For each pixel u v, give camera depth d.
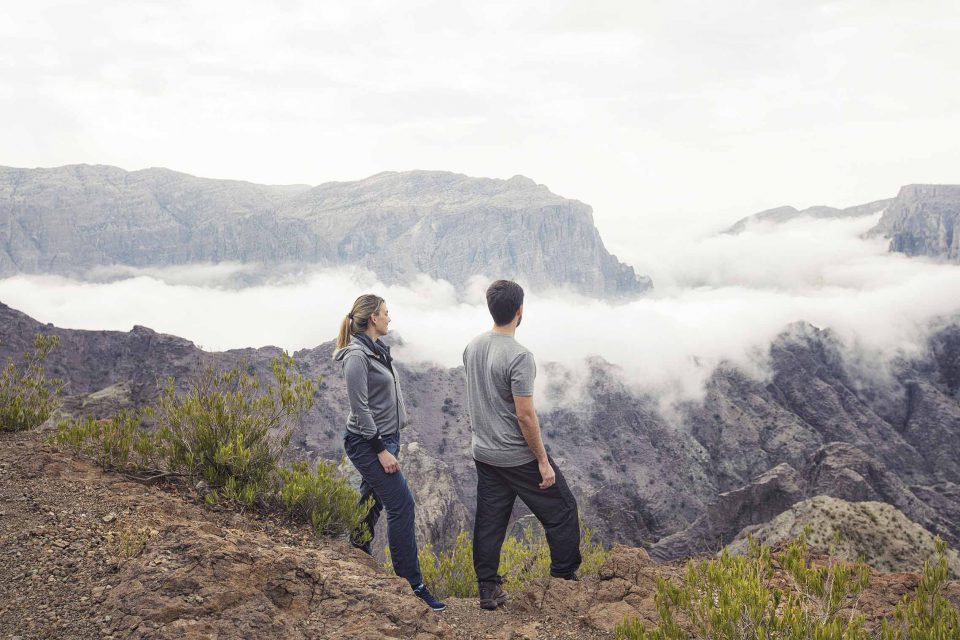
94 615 3.49
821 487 127.62
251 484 5.49
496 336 5.08
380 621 3.89
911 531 14.14
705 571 3.86
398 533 5.04
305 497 5.42
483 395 5.07
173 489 5.38
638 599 4.80
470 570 6.22
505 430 5.04
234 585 3.82
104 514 4.59
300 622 3.79
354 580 4.32
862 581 3.42
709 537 122.38
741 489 128.25
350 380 5.00
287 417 5.79
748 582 3.43
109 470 5.43
